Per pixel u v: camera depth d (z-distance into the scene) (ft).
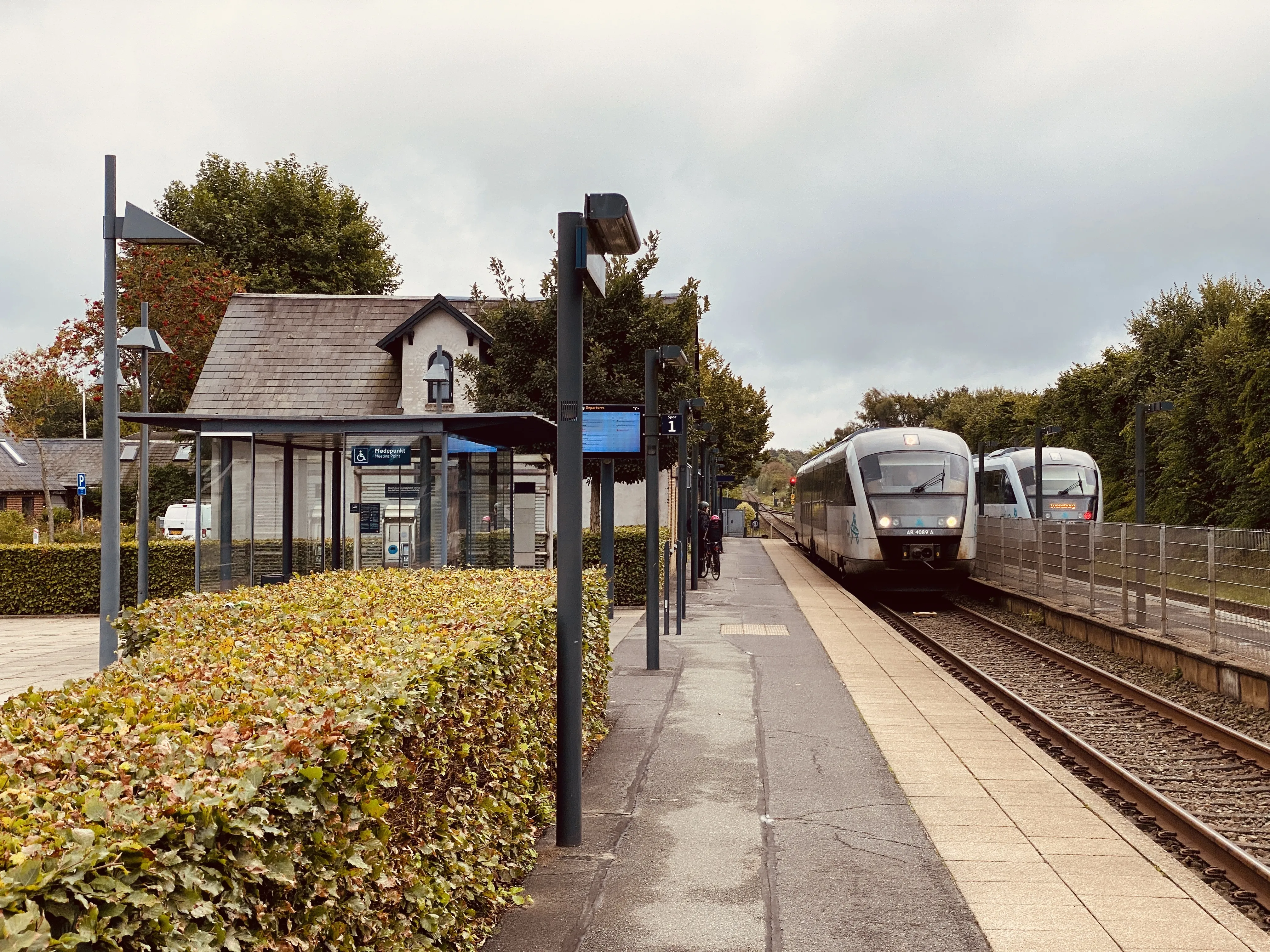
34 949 6.42
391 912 12.28
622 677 42.47
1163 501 108.88
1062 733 34.99
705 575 104.32
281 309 102.17
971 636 65.10
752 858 20.57
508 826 18.10
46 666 47.83
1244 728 37.40
